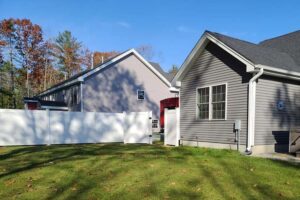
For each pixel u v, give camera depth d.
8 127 14.91
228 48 11.68
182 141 14.51
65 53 52.09
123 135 17.94
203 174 7.15
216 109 12.67
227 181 6.53
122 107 24.39
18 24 43.97
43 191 5.87
